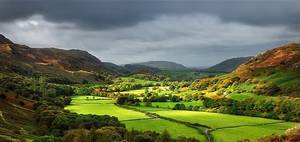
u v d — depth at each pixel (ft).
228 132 443.73
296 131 243.60
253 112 620.08
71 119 461.37
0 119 431.43
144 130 453.17
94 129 387.14
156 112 625.41
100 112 616.80
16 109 550.36
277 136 250.16
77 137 367.45
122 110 650.84
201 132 443.73
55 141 340.59
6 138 306.14
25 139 349.20
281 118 570.05
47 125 475.31
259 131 447.83
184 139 386.11
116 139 363.97
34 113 568.82
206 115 596.29
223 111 644.27
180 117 567.59
